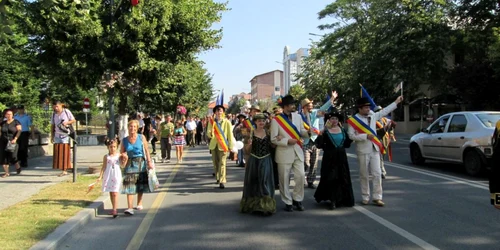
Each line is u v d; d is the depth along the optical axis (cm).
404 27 2711
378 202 795
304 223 683
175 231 656
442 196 870
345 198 780
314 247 559
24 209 739
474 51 2673
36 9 1060
